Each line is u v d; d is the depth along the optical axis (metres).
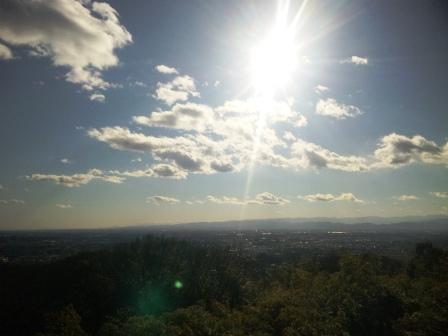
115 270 83.75
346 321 48.12
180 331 45.84
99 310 71.25
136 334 46.09
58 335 50.91
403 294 53.56
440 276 66.81
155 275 83.06
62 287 75.12
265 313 52.19
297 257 138.88
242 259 118.44
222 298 78.06
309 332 44.47
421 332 43.72
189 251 104.12
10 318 63.12
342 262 68.00
